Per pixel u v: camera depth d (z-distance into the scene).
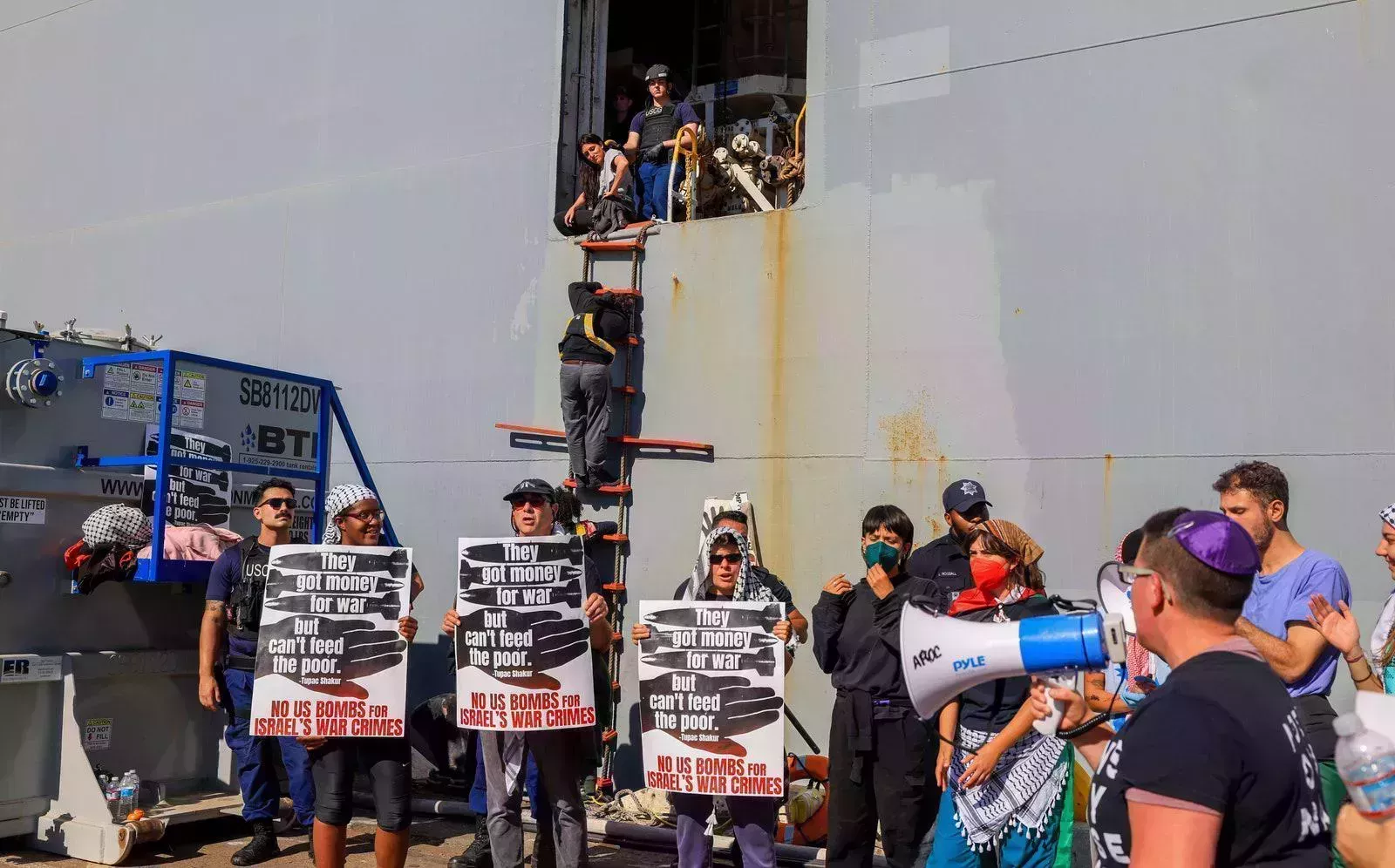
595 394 7.23
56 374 6.24
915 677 2.94
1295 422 5.72
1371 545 5.51
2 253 10.52
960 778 4.09
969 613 4.13
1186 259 6.04
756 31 10.04
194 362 6.70
